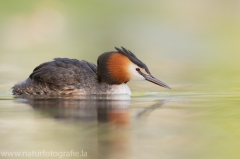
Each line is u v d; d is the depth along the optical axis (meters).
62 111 12.13
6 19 37.47
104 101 13.91
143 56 28.41
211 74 21.09
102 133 9.90
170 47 32.53
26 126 10.49
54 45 32.91
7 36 35.72
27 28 37.31
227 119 11.28
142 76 15.87
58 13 39.50
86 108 12.54
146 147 9.05
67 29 38.22
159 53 29.88
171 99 14.34
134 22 40.34
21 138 9.55
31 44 33.59
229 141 9.50
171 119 11.27
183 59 27.22
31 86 15.63
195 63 25.52
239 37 35.56
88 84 15.73
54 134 9.83
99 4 41.91
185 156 8.59
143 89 17.08
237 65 24.44
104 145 9.16
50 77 15.47
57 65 15.84
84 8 41.00
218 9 42.94
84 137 9.60
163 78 19.81
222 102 13.63
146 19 40.59
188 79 19.47
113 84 15.91
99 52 28.98
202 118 11.39
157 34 37.62
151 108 12.68
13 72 21.23
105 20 40.12
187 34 37.44
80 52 28.97
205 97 14.66
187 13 42.16
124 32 38.16
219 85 17.59
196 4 43.88
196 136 9.82
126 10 42.19
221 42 34.12
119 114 11.77
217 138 9.66
